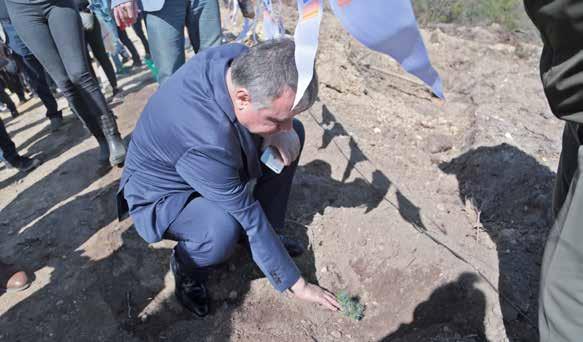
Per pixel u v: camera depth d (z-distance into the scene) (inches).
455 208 104.4
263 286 85.7
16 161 138.7
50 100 161.9
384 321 79.7
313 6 39.6
